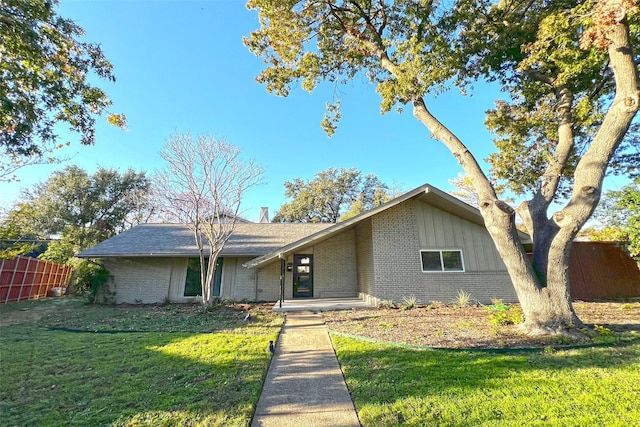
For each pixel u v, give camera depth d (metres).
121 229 30.86
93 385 4.10
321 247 14.11
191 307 11.52
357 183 38.16
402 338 6.07
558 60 6.79
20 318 9.44
